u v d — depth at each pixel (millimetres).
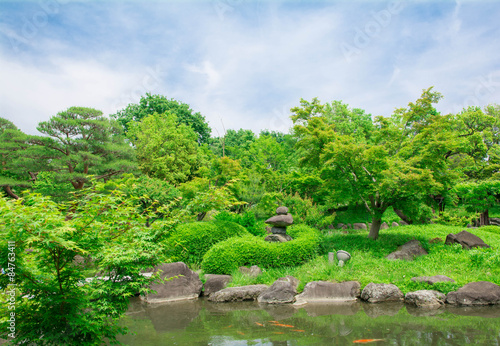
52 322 3736
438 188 10961
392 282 8203
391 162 10859
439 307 6984
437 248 10758
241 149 32844
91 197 4648
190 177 27797
